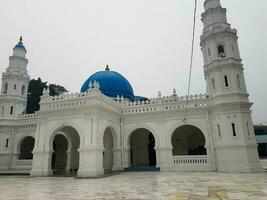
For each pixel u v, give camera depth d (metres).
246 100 22.56
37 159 23.36
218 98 23.02
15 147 31.55
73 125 22.72
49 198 10.27
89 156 20.88
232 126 21.77
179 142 30.02
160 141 25.61
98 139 21.78
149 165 30.25
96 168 20.53
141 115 27.05
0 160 31.09
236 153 21.00
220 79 23.31
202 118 24.56
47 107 24.33
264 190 10.86
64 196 10.70
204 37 25.53
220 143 22.30
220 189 11.45
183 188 12.18
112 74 33.69
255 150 21.36
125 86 33.28
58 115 23.66
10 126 32.16
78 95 23.34
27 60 35.91
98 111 22.38
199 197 9.55
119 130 27.00
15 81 33.72
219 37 24.38
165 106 26.31
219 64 23.50
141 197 9.91
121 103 28.41
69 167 27.28
